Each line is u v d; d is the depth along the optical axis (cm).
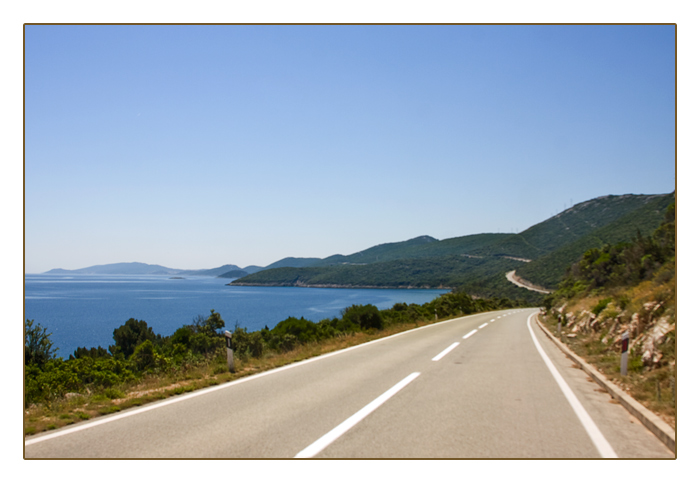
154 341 2077
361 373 949
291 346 1606
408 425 555
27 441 500
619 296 1595
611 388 740
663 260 1983
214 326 2225
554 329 2134
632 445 486
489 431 532
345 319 2256
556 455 457
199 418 591
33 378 852
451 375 921
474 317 3591
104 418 597
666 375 710
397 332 2055
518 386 805
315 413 614
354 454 457
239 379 895
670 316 900
